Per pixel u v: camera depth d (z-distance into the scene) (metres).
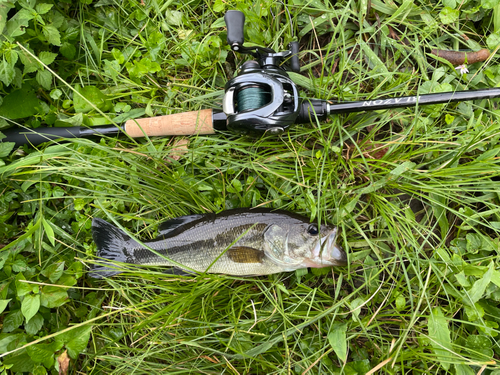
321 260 0.41
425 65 0.46
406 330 0.40
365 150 0.46
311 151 0.45
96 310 0.46
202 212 0.46
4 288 0.43
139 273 0.44
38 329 0.43
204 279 0.43
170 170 0.45
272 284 0.44
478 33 0.48
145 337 0.45
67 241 0.46
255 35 0.46
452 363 0.41
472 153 0.46
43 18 0.45
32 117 0.46
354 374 0.41
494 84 0.45
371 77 0.45
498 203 0.44
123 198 0.45
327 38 0.48
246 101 0.39
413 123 0.44
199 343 0.43
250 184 0.45
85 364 0.44
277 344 0.44
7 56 0.41
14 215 0.47
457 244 0.44
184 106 0.47
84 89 0.46
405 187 0.44
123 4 0.48
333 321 0.43
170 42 0.48
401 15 0.47
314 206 0.41
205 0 0.48
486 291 0.42
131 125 0.44
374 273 0.44
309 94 0.46
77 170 0.44
